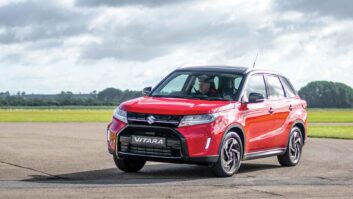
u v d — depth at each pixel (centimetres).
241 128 1078
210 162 1020
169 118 998
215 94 1093
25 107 16838
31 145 1677
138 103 1044
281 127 1217
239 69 1159
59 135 2198
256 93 1101
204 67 1163
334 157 1504
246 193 868
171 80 1147
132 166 1098
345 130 3219
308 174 1137
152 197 812
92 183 935
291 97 1278
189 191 874
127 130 1023
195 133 997
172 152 994
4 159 1266
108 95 18288
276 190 907
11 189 849
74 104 17775
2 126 2936
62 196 798
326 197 854
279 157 1267
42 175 1018
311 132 2892
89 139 2002
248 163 1331
